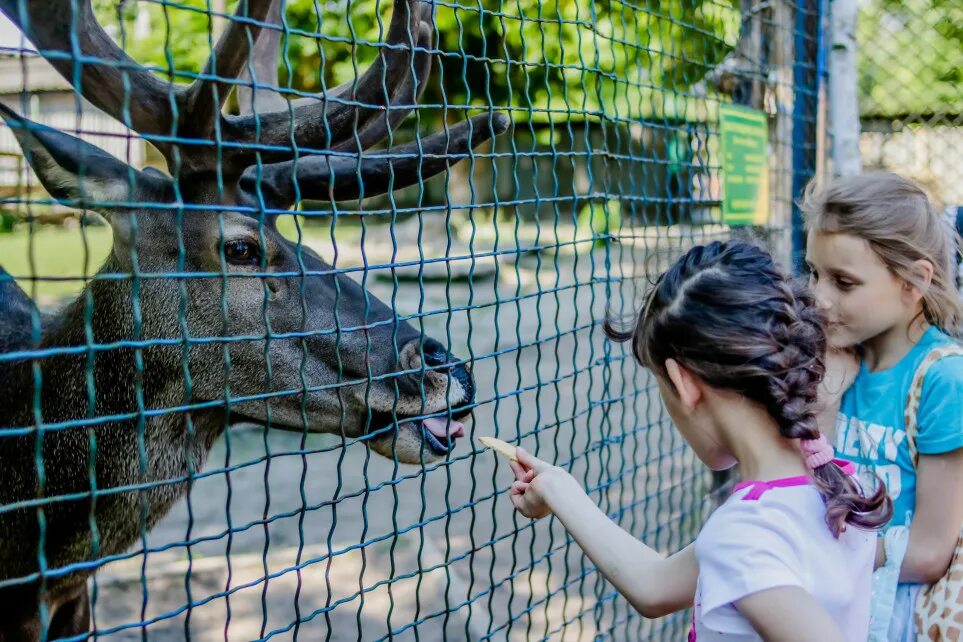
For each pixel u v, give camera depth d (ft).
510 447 7.63
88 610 10.14
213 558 16.71
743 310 5.74
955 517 7.61
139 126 8.18
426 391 9.61
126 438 9.37
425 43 8.79
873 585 7.73
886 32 24.07
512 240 57.31
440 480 21.49
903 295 7.91
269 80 12.42
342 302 9.93
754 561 5.43
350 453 24.80
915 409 7.80
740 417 5.94
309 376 9.64
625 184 28.60
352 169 10.48
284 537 18.19
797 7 15.06
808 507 5.74
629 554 6.74
